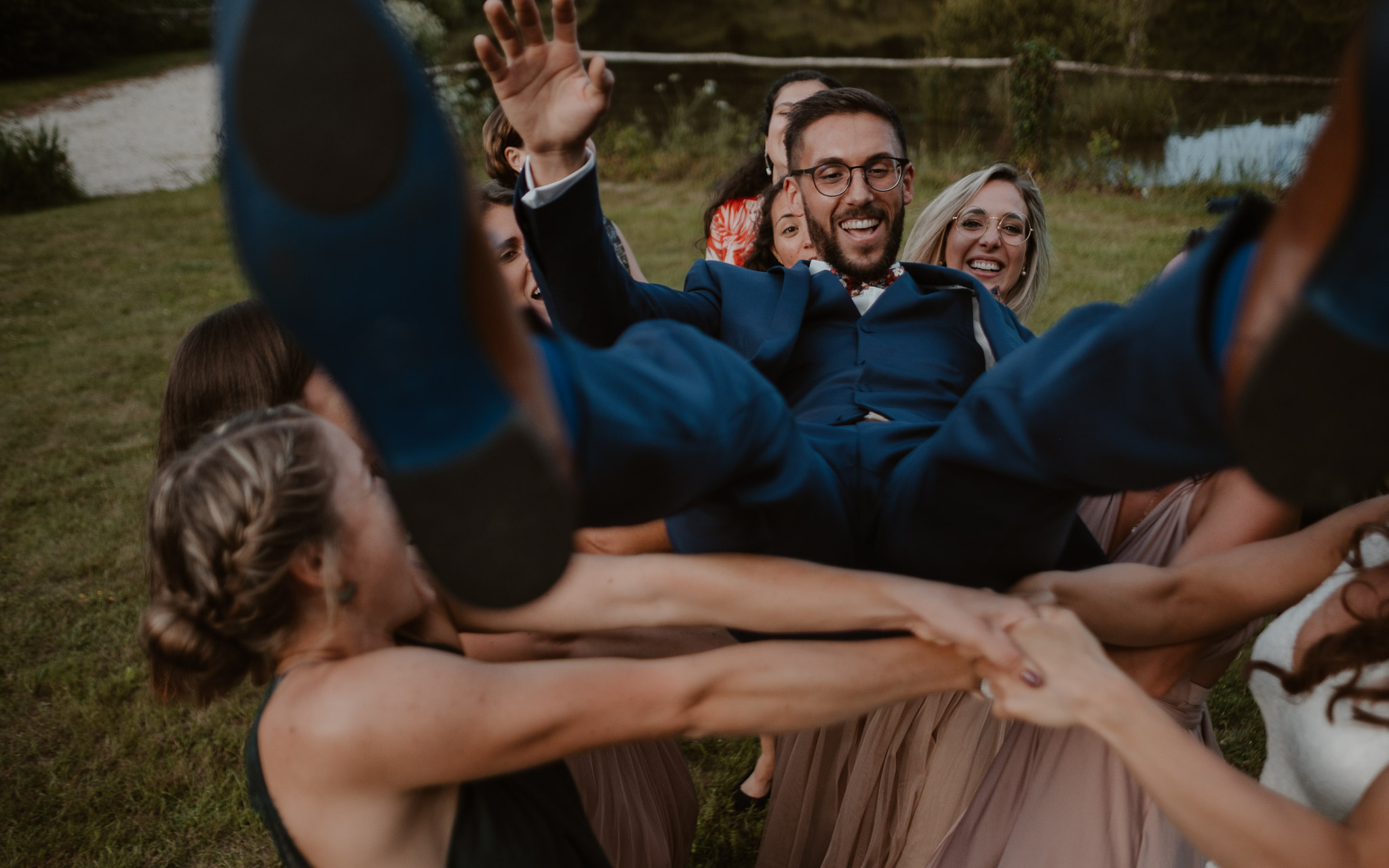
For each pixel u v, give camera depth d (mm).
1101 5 15508
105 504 4477
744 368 1250
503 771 1279
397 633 1403
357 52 710
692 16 24922
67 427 5336
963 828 1779
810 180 2176
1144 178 10352
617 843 1811
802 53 23047
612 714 1282
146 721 3057
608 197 10234
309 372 1892
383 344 744
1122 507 1949
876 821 2029
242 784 2820
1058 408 1024
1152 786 1164
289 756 1254
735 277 2113
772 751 2703
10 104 15875
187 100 16172
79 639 3486
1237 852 1119
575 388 951
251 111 704
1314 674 1256
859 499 1505
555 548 836
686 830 2145
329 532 1267
